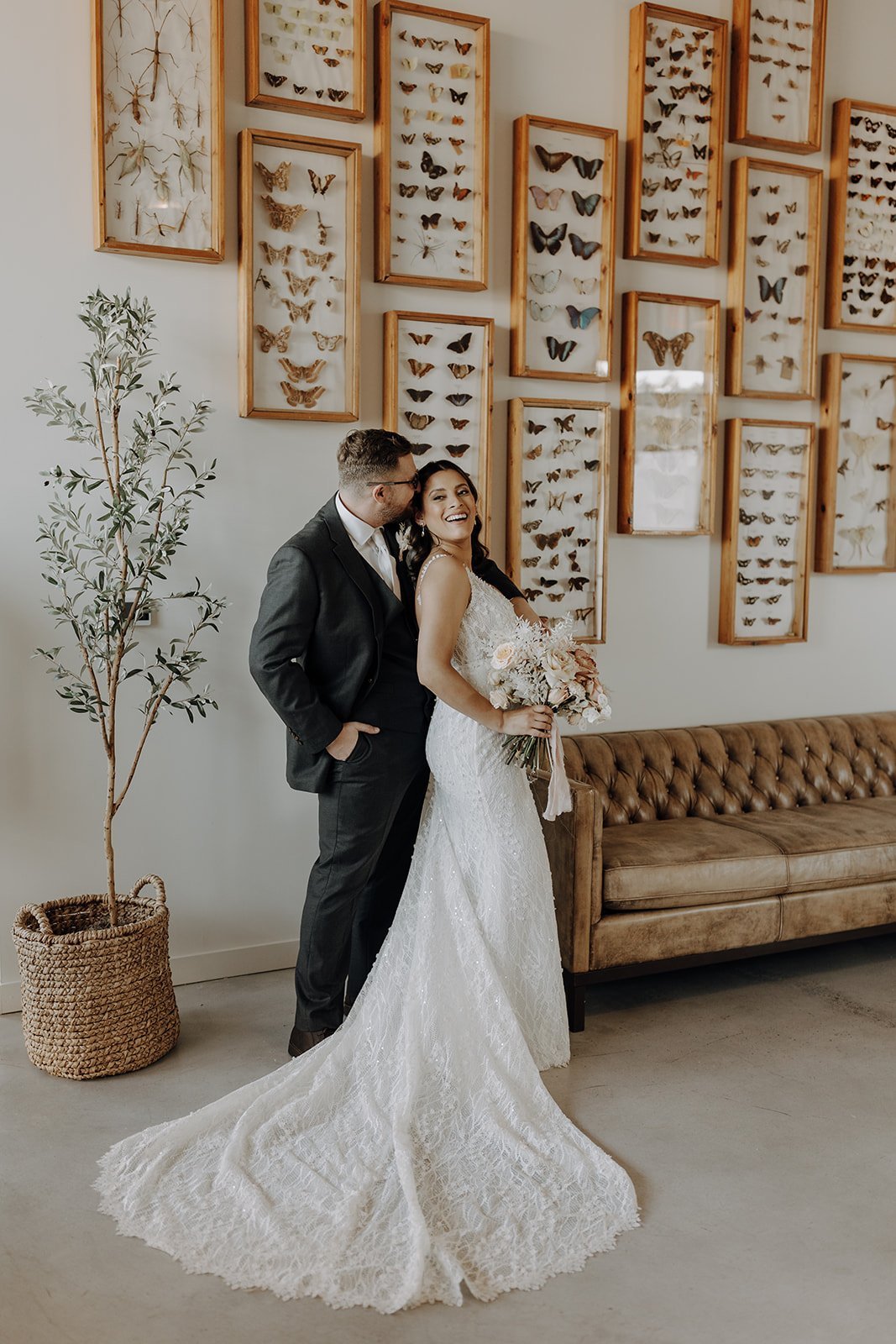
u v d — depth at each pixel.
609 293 4.04
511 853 2.95
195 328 3.46
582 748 3.99
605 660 4.26
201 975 3.66
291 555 2.92
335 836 3.03
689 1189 2.48
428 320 3.76
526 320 3.93
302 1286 2.12
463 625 2.95
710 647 4.48
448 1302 2.08
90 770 3.44
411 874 3.05
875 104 4.50
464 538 2.92
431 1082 2.73
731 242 4.32
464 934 2.90
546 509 4.04
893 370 4.75
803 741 4.43
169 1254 2.21
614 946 3.35
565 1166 2.52
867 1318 2.05
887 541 4.82
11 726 3.33
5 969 3.39
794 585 4.59
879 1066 3.11
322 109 3.54
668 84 4.09
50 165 3.23
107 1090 2.89
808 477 4.54
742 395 4.35
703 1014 3.46
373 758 3.01
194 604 3.53
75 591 3.36
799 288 4.45
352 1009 3.03
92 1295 2.09
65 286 3.28
